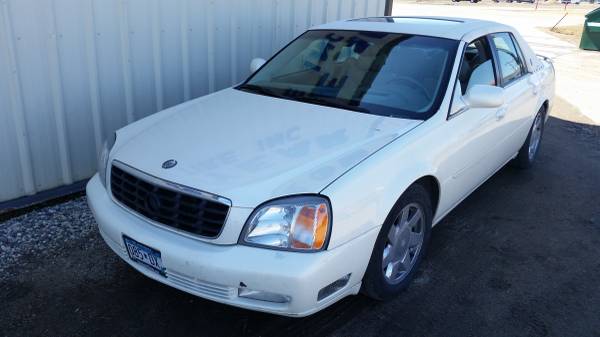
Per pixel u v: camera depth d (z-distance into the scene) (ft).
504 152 15.20
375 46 13.03
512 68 15.39
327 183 8.58
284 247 8.17
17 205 13.79
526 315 10.38
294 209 8.24
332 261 8.32
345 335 9.53
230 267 8.11
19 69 13.10
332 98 11.92
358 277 9.11
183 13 16.42
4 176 13.56
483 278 11.62
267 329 9.59
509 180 17.76
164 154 9.71
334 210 8.36
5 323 9.47
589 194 16.84
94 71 14.58
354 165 9.08
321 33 14.26
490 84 13.66
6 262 11.28
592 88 34.73
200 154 9.56
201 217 8.50
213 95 13.10
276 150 9.56
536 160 19.98
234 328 9.59
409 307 10.43
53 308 9.92
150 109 16.43
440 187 11.21
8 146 13.43
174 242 8.62
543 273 11.98
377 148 9.70
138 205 9.28
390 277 10.25
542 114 18.48
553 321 10.25
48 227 12.82
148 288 10.63
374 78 12.21
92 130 15.08
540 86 16.99
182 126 10.96
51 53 13.57
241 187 8.50
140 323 9.62
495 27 15.02
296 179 8.65
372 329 9.72
